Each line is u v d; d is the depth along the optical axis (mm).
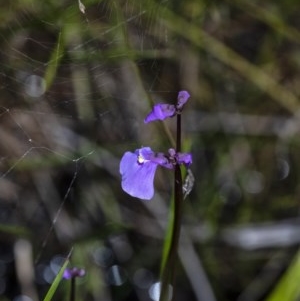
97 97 568
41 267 601
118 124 604
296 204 651
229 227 629
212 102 652
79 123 602
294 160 661
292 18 654
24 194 619
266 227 626
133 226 598
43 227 612
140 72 555
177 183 396
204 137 650
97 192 619
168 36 571
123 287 618
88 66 537
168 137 487
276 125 660
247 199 651
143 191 391
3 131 575
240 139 658
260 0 633
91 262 609
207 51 622
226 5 631
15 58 541
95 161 612
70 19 514
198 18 590
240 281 621
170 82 610
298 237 617
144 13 528
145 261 629
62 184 623
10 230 507
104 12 516
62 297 584
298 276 478
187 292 613
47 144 585
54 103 563
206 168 651
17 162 558
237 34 655
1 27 532
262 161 662
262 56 660
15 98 556
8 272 608
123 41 518
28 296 581
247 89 663
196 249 621
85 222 616
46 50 544
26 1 521
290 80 659
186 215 625
